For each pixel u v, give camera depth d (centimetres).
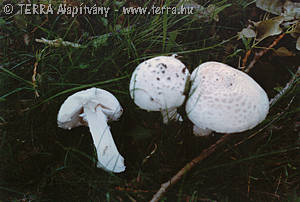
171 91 56
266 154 60
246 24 71
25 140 62
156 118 65
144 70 57
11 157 60
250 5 72
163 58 58
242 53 69
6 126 63
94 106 60
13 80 66
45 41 67
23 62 65
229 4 68
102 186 60
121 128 64
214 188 60
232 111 55
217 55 69
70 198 59
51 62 67
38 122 64
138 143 64
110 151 59
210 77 57
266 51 67
